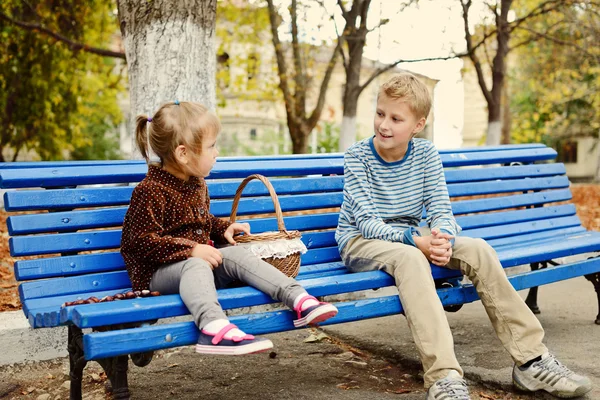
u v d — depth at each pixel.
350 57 11.67
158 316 2.05
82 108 14.77
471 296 2.78
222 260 2.38
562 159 29.61
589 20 13.90
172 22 4.38
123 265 2.65
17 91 12.59
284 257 2.40
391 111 2.80
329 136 23.77
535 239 3.93
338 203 3.36
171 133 2.33
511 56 23.33
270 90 14.58
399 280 2.50
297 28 11.69
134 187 2.59
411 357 3.13
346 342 3.49
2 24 11.06
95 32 12.99
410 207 2.96
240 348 1.99
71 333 2.33
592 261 3.35
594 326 3.60
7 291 4.13
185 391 2.75
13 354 3.06
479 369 2.89
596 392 2.60
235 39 13.96
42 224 2.52
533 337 2.61
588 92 18.52
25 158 20.20
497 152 4.05
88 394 2.76
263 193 3.14
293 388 2.76
